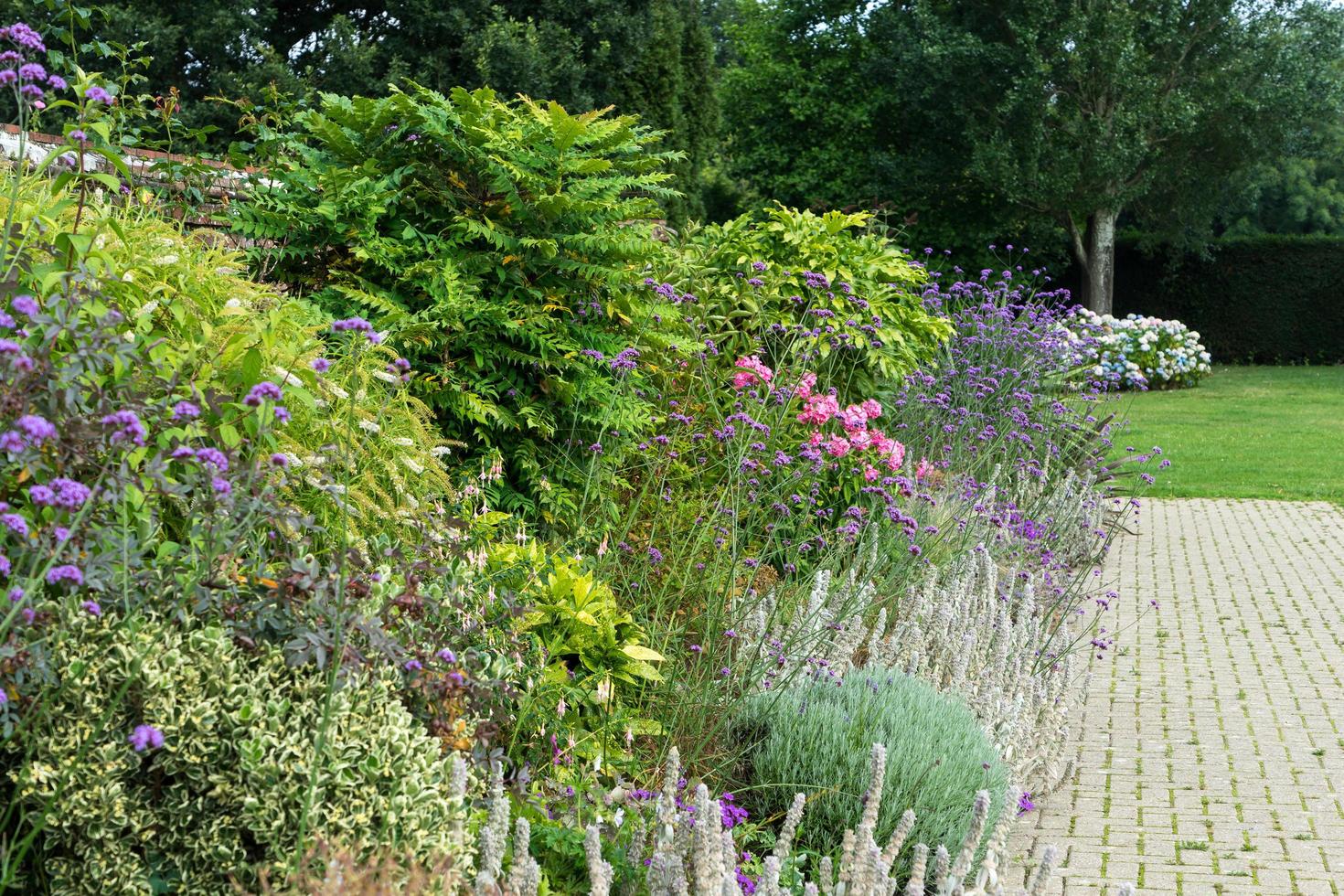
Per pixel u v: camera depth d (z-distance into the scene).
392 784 2.60
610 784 3.89
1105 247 27.45
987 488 6.92
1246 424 17.77
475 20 18.00
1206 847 4.46
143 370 2.96
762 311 7.59
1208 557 9.91
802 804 3.25
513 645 3.68
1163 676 6.71
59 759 2.37
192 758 2.44
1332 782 5.12
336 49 16.91
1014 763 4.71
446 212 5.71
